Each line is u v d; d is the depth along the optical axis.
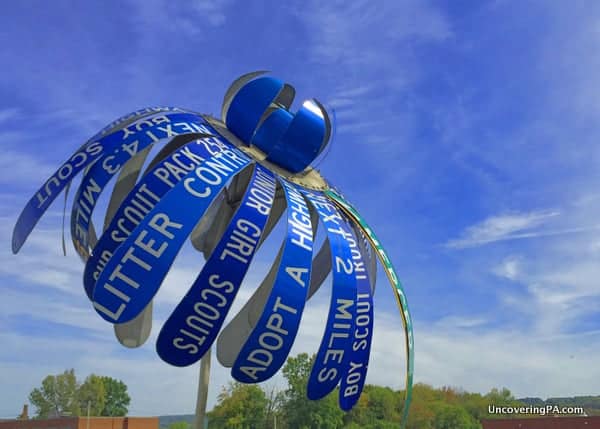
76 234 18.05
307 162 21.09
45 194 17.09
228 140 19.72
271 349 15.59
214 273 15.16
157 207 15.20
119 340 18.88
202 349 14.74
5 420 74.50
